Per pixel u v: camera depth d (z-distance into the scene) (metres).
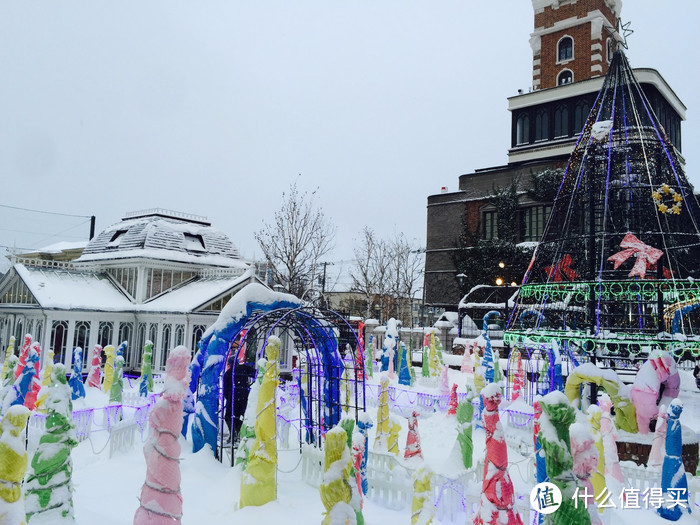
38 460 7.27
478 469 10.30
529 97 44.03
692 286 13.12
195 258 31.47
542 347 16.56
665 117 39.22
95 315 26.86
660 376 11.88
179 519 6.57
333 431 6.10
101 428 14.00
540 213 39.81
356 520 6.06
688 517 9.12
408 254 58.62
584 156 15.44
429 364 24.66
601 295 14.20
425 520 6.47
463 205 44.25
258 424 8.98
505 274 37.78
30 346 16.83
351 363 20.75
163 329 27.16
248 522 8.11
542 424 6.19
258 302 12.51
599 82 40.75
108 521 8.02
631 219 15.74
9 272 28.28
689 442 11.40
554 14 45.38
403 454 11.31
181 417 6.70
